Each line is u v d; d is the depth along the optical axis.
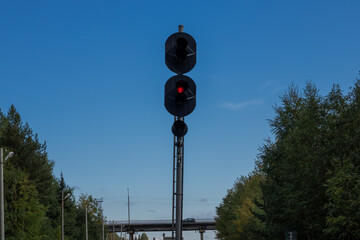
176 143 11.16
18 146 68.69
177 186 10.92
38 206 53.94
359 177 26.11
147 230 137.00
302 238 34.88
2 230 32.81
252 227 53.28
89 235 94.00
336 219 25.67
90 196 111.69
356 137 29.61
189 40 11.12
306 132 30.38
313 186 30.05
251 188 65.88
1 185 33.28
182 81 10.92
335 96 31.06
